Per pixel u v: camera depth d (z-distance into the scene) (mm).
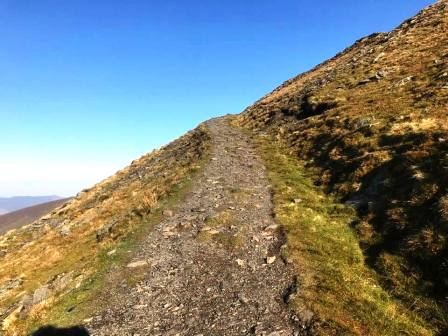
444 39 53688
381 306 13492
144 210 27391
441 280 14141
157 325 13234
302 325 12227
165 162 51250
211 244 19516
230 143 47312
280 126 52062
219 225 21578
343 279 15000
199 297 14773
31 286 22688
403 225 18016
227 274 16312
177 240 20484
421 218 17609
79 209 49406
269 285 15008
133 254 19406
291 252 17625
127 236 22281
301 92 64312
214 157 39406
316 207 23906
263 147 43688
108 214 35156
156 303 14711
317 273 15562
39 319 15523
